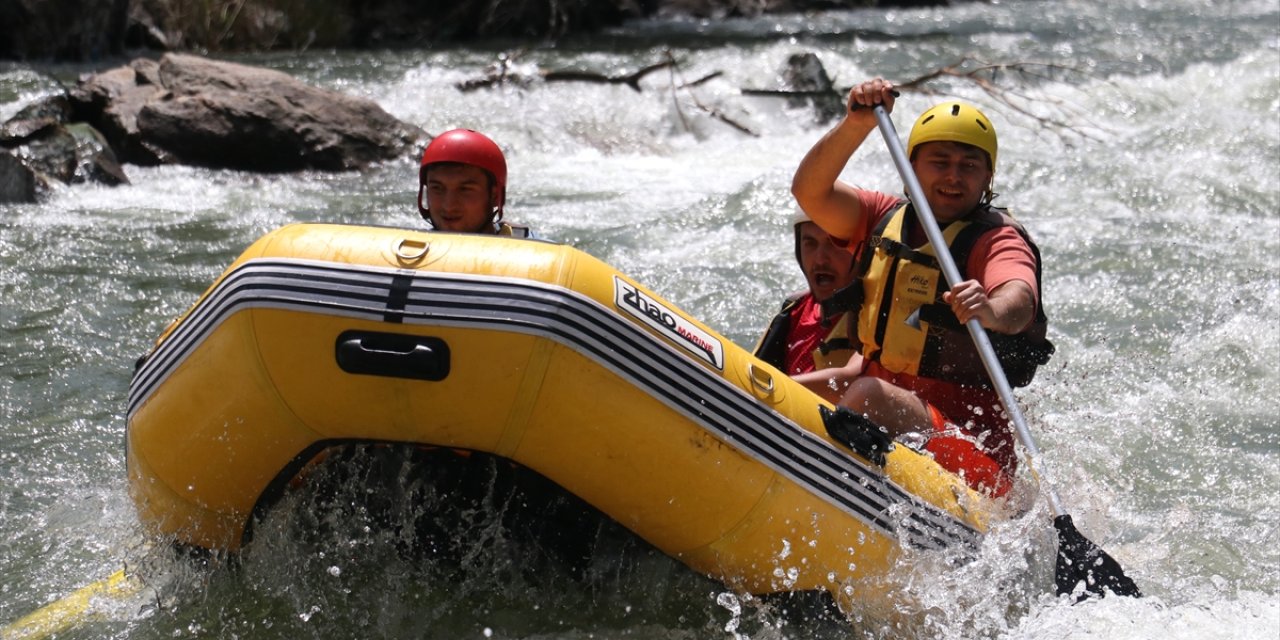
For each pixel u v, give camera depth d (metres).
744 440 8.82
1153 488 12.55
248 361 8.44
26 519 11.20
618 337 8.38
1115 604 9.50
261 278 8.34
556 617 9.61
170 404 8.97
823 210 10.95
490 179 10.90
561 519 9.59
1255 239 21.27
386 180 26.00
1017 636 9.25
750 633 9.41
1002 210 10.76
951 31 47.91
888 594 9.33
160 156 25.89
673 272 18.91
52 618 9.52
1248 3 53.94
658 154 28.80
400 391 8.27
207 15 41.03
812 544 9.09
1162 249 20.45
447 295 8.15
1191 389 15.06
